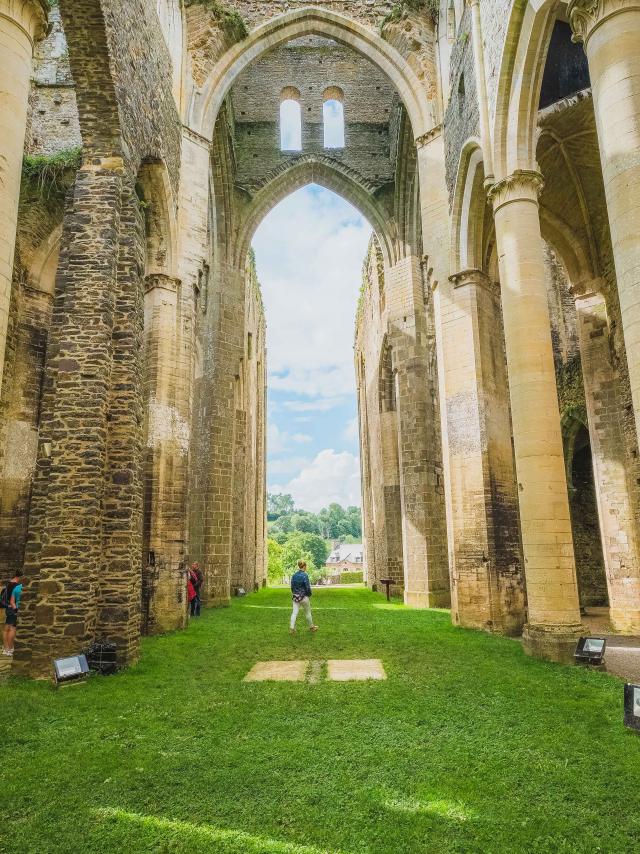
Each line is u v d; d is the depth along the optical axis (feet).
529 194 32.45
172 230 44.93
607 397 45.91
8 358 48.14
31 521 27.27
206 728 18.70
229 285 69.00
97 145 31.35
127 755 16.46
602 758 15.92
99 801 13.74
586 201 46.68
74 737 18.02
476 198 42.68
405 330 66.39
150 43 38.27
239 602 65.16
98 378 28.63
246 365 81.87
